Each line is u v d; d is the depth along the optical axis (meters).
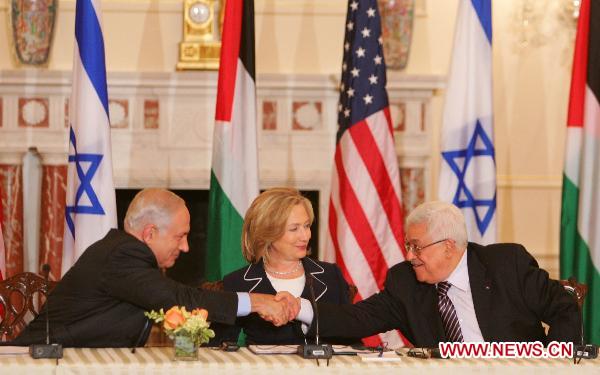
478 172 9.57
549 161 12.32
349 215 9.59
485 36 9.59
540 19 12.23
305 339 6.57
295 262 6.92
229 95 9.39
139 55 11.79
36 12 11.37
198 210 12.06
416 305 6.59
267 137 11.80
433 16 12.13
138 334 6.04
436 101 12.03
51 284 7.05
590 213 9.64
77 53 8.89
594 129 9.58
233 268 9.30
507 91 12.25
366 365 5.38
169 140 11.67
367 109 9.70
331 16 11.99
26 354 5.48
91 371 5.18
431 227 6.36
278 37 11.95
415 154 11.77
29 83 11.29
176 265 12.05
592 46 9.58
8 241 11.42
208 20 11.64
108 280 5.91
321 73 11.95
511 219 12.28
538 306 6.43
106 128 8.88
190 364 5.27
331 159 11.92
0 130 11.37
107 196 8.83
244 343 7.35
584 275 9.64
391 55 11.73
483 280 6.48
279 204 6.73
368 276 9.53
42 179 11.55
